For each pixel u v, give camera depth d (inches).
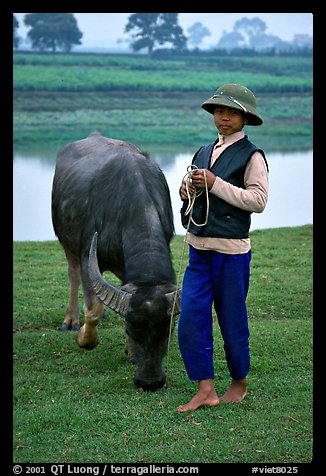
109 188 249.9
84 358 254.5
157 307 209.0
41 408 208.5
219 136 202.4
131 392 219.5
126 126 1080.8
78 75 1323.8
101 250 246.5
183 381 228.5
